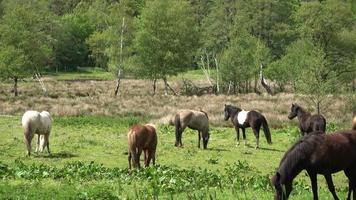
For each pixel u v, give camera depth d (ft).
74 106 132.98
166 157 69.97
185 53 204.03
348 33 216.33
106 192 40.57
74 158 67.26
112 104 142.41
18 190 41.63
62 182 47.47
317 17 211.41
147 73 196.13
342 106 125.90
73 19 350.02
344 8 216.13
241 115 81.05
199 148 78.33
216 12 290.97
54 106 133.90
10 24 191.21
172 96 173.47
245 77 199.31
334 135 35.65
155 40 194.80
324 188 49.06
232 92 204.95
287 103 139.33
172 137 89.40
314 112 124.16
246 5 284.00
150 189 42.19
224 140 87.20
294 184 48.83
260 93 196.34
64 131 93.86
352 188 36.86
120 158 68.49
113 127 100.27
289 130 95.86
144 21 199.72
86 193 39.86
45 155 69.10
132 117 117.29
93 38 271.90
